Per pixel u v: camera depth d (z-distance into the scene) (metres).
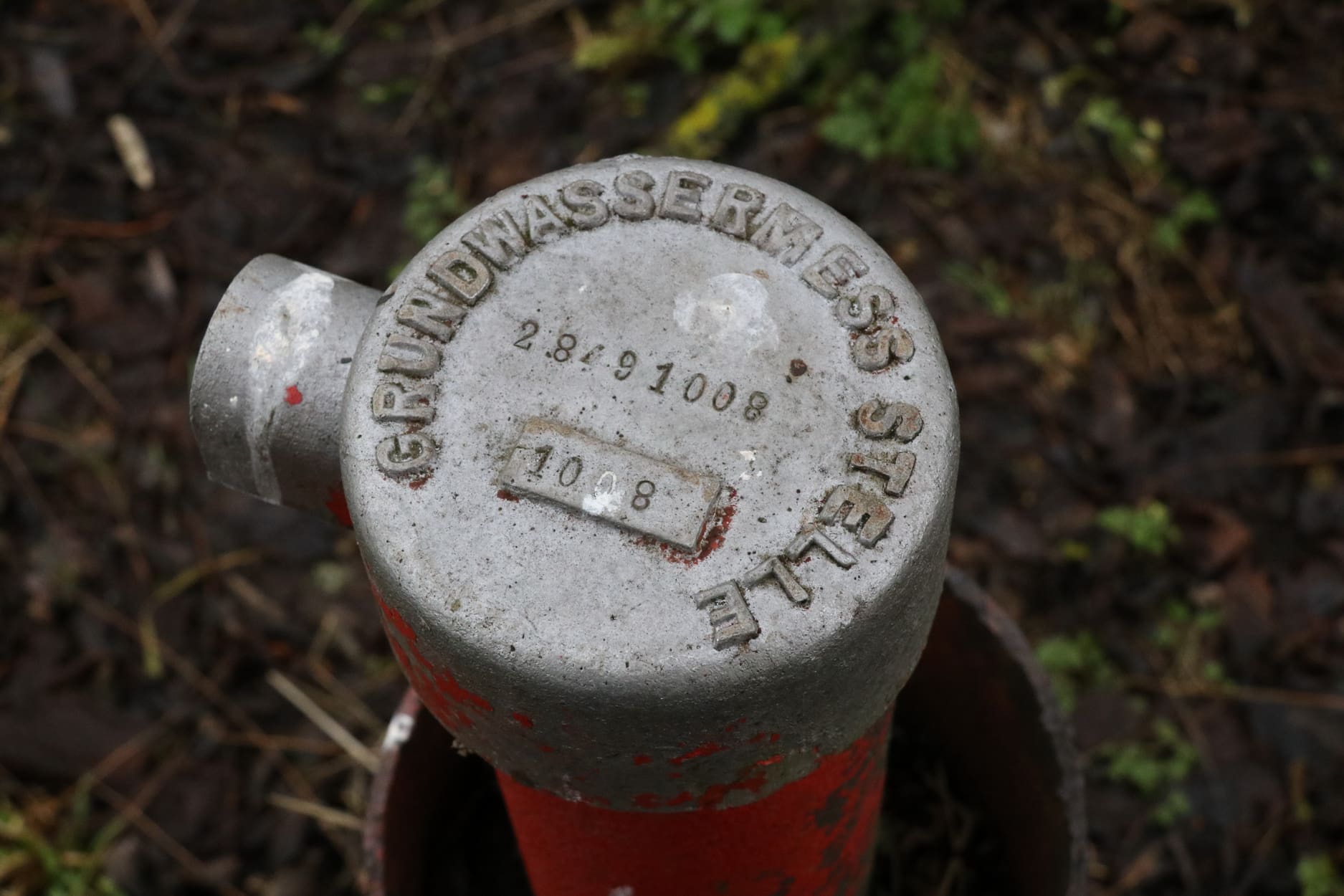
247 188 0.62
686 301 0.26
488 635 0.24
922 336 0.26
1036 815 0.37
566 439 0.25
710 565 0.24
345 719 0.51
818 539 0.24
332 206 0.61
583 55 0.64
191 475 0.55
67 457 0.56
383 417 0.25
